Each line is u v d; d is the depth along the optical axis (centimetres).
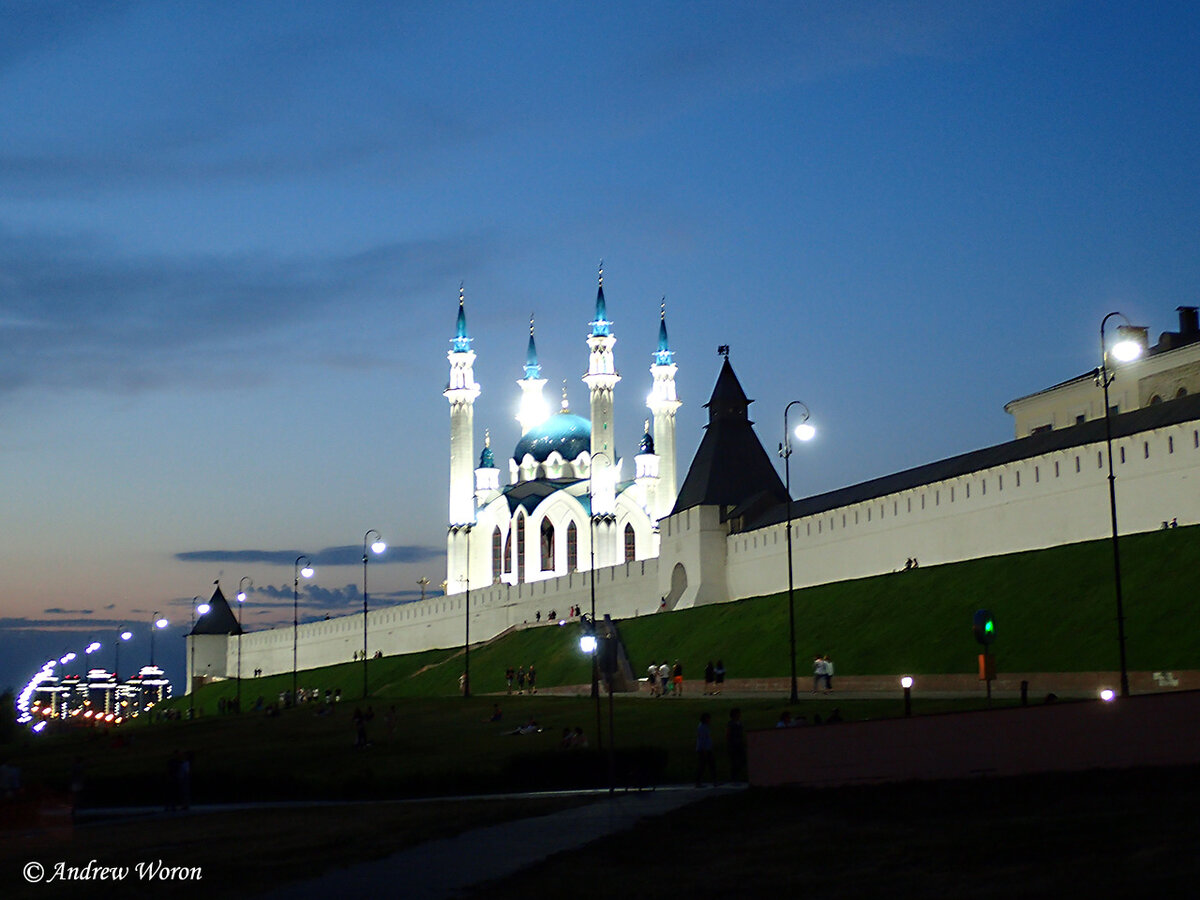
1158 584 8081
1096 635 7956
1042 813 3559
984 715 4119
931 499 11019
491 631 17262
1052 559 9181
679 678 10312
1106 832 3266
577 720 8888
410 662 16550
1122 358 6650
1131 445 9294
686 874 3353
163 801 7044
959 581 9719
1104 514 9450
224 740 10788
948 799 3878
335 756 8694
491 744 8388
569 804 4859
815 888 3116
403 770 7600
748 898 3075
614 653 11719
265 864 3962
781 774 4494
